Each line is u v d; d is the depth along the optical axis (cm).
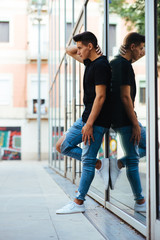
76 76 648
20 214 351
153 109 235
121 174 321
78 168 632
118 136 330
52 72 1281
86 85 339
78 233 271
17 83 2197
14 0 2205
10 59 2192
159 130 227
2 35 2202
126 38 304
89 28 498
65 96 812
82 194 348
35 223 307
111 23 362
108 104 334
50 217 333
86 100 342
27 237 261
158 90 229
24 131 2183
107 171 348
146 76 248
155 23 235
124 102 311
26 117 2175
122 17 319
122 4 318
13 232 277
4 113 2175
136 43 277
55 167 1139
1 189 591
